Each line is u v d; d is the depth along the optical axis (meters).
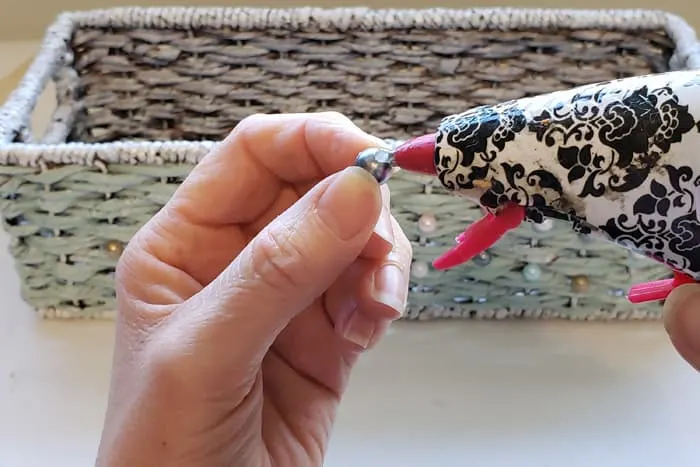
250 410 0.37
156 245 0.41
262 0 0.87
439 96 0.71
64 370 0.56
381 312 0.41
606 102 0.28
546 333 0.58
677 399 0.53
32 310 0.60
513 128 0.29
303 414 0.44
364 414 0.53
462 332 0.58
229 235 0.43
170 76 0.71
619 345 0.57
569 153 0.28
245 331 0.34
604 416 0.52
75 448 0.51
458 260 0.32
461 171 0.30
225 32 0.69
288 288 0.33
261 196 0.43
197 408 0.35
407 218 0.53
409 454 0.50
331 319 0.44
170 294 0.40
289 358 0.45
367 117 0.72
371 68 0.70
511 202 0.30
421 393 0.54
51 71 0.64
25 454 0.51
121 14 0.68
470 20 0.67
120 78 0.71
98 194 0.54
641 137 0.28
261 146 0.42
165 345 0.35
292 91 0.71
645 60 0.69
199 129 0.73
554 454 0.50
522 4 0.86
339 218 0.32
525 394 0.54
